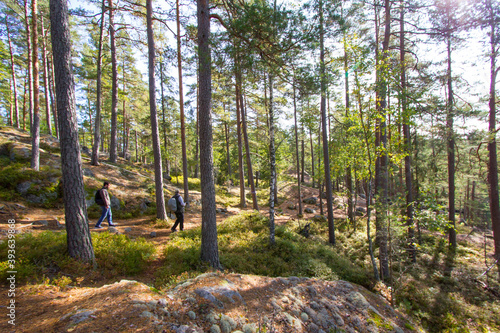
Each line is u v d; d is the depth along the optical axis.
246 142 17.91
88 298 3.46
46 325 2.69
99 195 8.88
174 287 4.27
